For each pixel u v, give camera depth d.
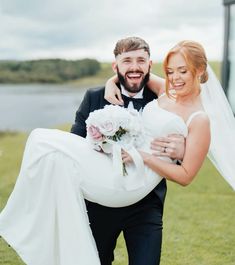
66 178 2.51
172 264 4.43
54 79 30.77
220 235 5.23
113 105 2.76
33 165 2.55
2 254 4.56
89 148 2.59
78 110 2.94
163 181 2.78
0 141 13.73
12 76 30.25
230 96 11.53
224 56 11.64
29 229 2.53
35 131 2.66
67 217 2.48
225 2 11.47
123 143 2.54
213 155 2.94
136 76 2.69
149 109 2.68
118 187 2.51
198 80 2.60
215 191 7.27
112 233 2.72
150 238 2.62
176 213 6.06
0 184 7.81
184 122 2.58
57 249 2.56
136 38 2.72
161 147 2.57
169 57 2.57
